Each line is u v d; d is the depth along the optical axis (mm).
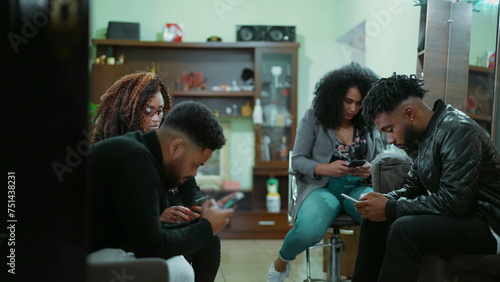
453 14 2564
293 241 2361
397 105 1830
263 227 4949
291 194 2668
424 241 1655
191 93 5180
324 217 2396
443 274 1765
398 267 1651
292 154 2664
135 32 5152
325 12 5535
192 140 1438
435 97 2572
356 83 2523
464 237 1639
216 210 1473
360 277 2041
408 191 2004
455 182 1647
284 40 5297
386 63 3828
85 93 1109
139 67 5348
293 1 5512
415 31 3133
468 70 2500
